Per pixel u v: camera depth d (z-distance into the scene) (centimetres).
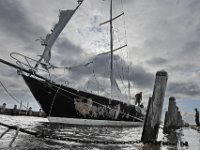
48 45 2362
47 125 2077
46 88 2175
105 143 888
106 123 2633
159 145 841
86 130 1822
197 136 1616
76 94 2300
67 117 2275
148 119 873
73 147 807
